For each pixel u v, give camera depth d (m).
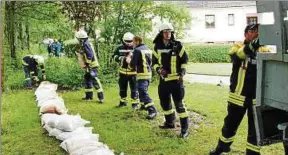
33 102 7.41
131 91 6.91
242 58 3.85
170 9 10.73
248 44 3.77
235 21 19.14
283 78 2.52
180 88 5.11
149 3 10.52
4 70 9.31
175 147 4.81
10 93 8.38
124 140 5.09
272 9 2.53
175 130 5.53
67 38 10.97
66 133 4.93
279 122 2.88
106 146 4.43
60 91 8.95
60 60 9.73
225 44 16.19
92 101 7.75
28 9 10.83
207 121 6.07
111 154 4.13
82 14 10.48
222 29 18.98
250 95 3.89
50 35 11.49
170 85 5.18
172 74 5.13
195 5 18.88
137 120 6.15
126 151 4.68
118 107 7.12
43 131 5.40
